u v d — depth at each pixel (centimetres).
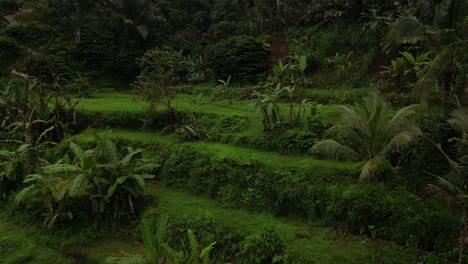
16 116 1173
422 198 688
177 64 1220
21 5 3012
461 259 537
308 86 1619
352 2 1717
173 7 2775
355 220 668
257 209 766
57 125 1181
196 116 1216
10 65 2078
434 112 906
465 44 837
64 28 2492
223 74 1948
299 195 744
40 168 873
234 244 660
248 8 2505
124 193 809
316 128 942
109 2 2459
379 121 706
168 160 952
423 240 602
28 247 756
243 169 830
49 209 804
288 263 596
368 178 716
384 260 585
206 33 2516
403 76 1309
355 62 1606
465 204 549
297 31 2006
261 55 1941
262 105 1006
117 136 1123
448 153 773
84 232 778
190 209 777
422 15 1024
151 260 538
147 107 1304
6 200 924
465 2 849
